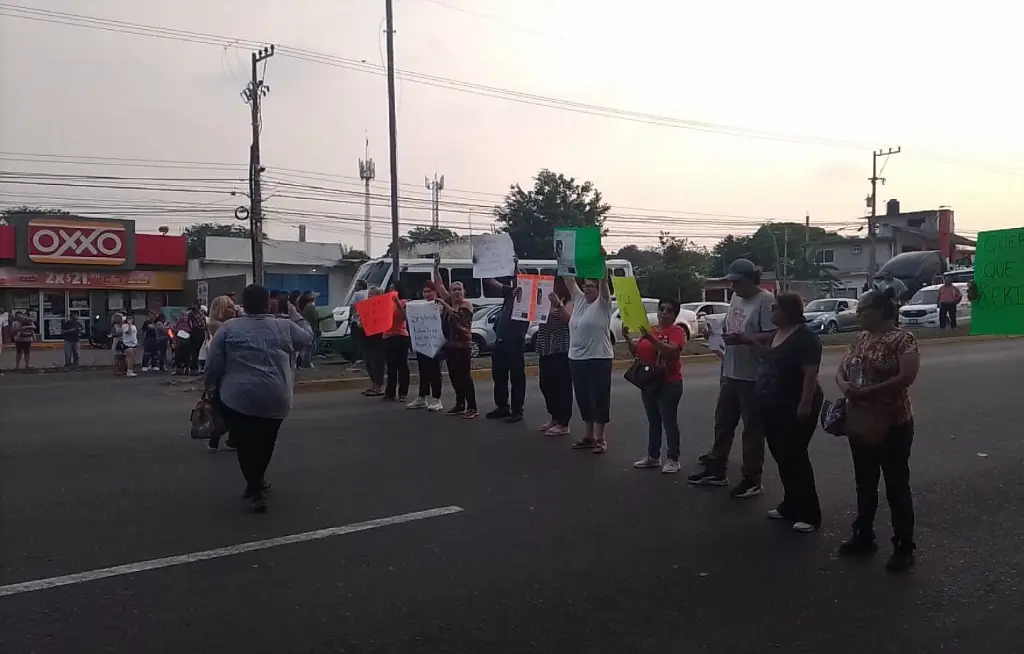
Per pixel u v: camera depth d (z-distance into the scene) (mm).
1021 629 4457
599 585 5090
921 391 13750
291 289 46125
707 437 9961
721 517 6570
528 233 55188
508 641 4301
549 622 4539
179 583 5055
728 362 7281
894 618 4602
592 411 9039
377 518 6457
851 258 66562
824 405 5703
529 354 21906
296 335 6852
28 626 4414
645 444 9516
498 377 11203
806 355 6035
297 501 6938
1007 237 5648
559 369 9930
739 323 6980
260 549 5699
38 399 14461
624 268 26109
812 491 6199
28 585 4992
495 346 11156
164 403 13719
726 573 5309
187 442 9625
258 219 31906
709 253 78625
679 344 7977
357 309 13273
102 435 10109
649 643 4281
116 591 4918
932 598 4895
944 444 9414
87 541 5836
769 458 8805
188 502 6883
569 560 5539
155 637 4301
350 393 14500
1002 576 5258
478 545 5836
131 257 38875
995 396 13078
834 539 6020
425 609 4703
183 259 40938
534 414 11727
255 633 4363
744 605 4785
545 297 10844
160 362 22922
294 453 8906
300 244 47938
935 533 6164
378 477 7816
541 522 6395
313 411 12078
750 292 6969
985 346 23719
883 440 5328
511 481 7691
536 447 9297
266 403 6484
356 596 4883
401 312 13000
